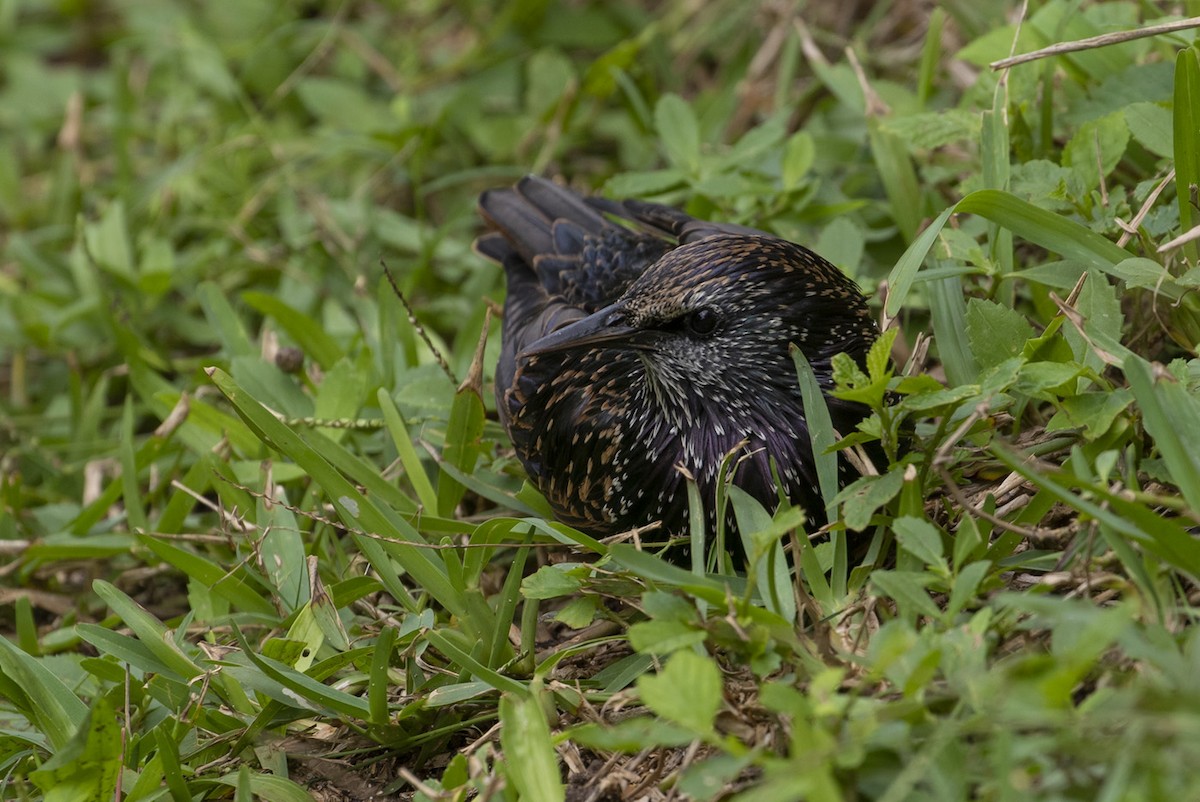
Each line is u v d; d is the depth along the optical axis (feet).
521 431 25.27
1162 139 23.15
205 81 40.60
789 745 16.93
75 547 26.50
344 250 35.14
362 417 28.58
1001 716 13.98
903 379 19.04
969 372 22.63
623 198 30.68
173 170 38.09
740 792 16.58
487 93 40.19
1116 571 18.12
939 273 22.54
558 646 22.35
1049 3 27.53
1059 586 18.38
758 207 29.94
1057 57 26.68
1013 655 17.44
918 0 36.63
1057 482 18.16
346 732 20.95
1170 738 13.04
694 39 40.11
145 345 33.71
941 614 17.07
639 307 22.21
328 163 39.11
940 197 28.58
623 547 18.75
